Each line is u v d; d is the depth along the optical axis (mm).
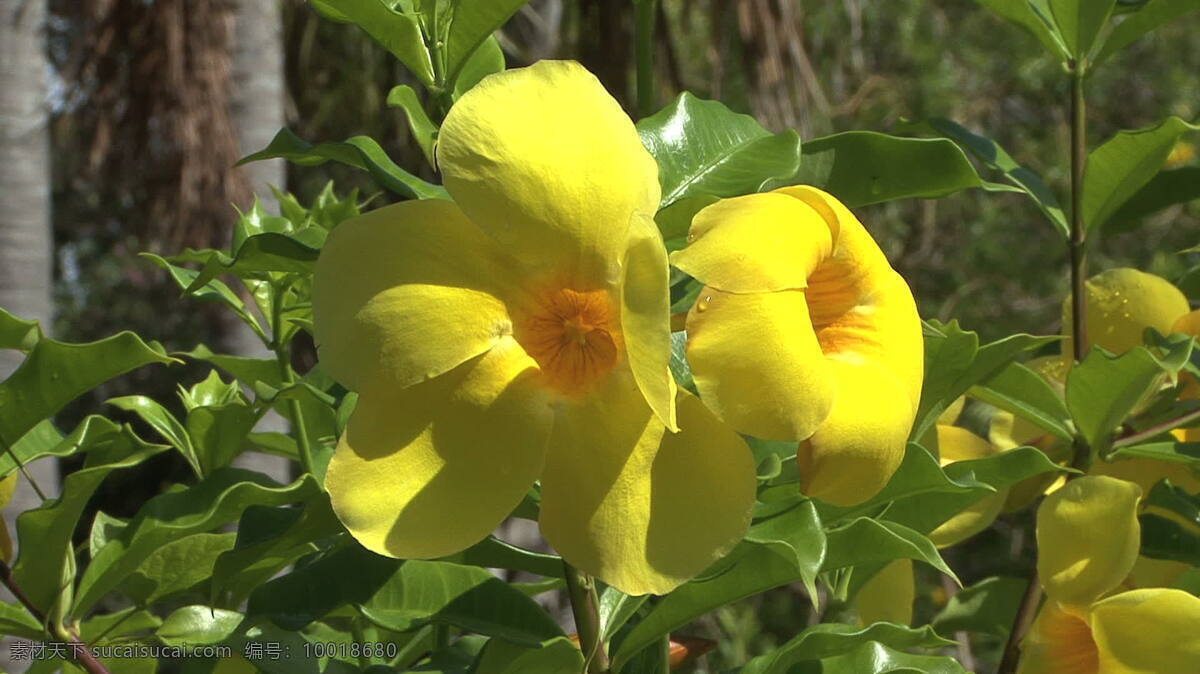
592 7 1543
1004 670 543
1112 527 498
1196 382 616
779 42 1653
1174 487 563
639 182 403
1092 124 2201
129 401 575
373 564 493
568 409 401
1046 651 508
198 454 576
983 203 2176
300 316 605
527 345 407
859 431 395
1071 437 557
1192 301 651
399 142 1894
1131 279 601
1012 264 2121
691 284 486
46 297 1405
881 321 417
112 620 562
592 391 402
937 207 2209
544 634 484
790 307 391
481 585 490
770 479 487
